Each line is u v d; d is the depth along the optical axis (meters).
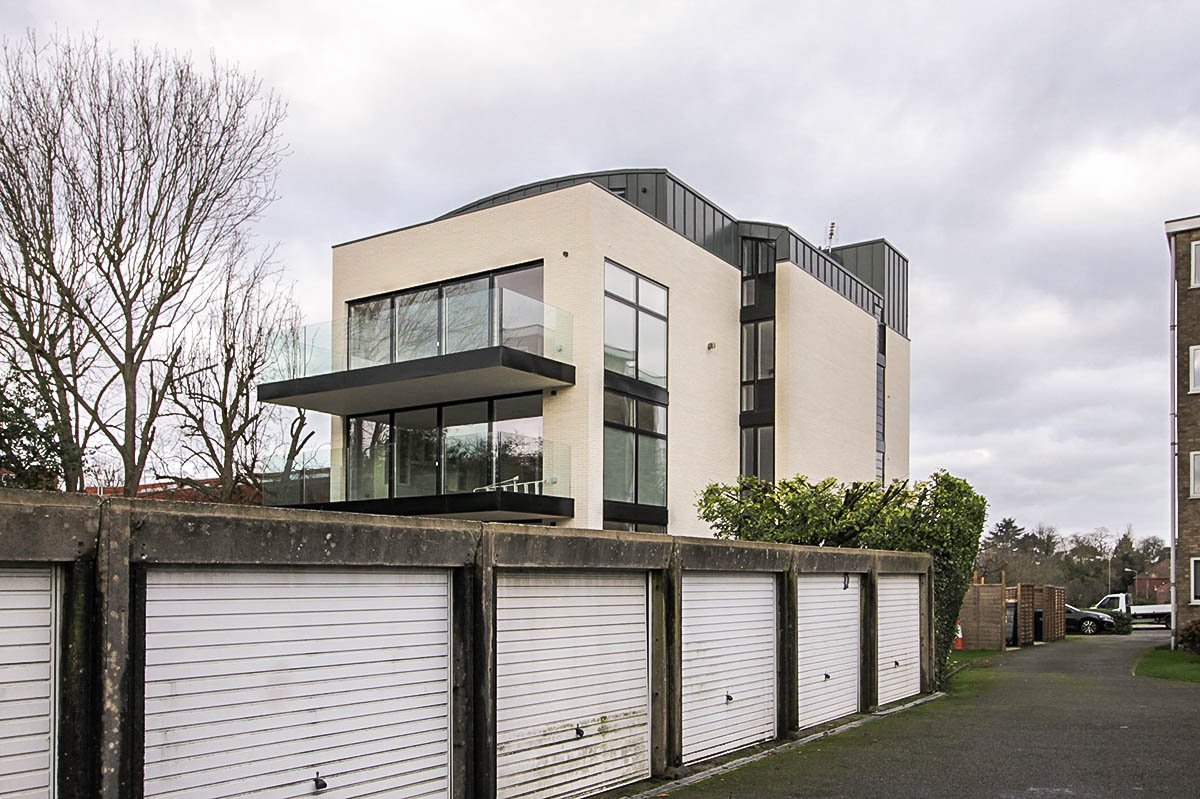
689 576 10.08
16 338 17.41
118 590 5.20
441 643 7.29
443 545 7.18
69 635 5.06
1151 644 27.31
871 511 15.72
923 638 15.74
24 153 16.88
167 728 5.46
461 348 18.47
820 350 26.86
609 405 19.86
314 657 6.32
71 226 17.47
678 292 22.50
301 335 20.78
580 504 18.88
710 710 10.29
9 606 4.88
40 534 4.92
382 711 6.77
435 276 21.47
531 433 19.78
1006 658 22.52
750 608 11.18
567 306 19.52
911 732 11.85
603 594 8.93
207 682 5.69
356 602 6.64
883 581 14.53
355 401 21.20
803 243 27.09
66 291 17.36
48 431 17.58
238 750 5.82
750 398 25.31
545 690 8.16
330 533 6.34
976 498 17.03
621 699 9.06
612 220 20.22
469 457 18.77
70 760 5.00
